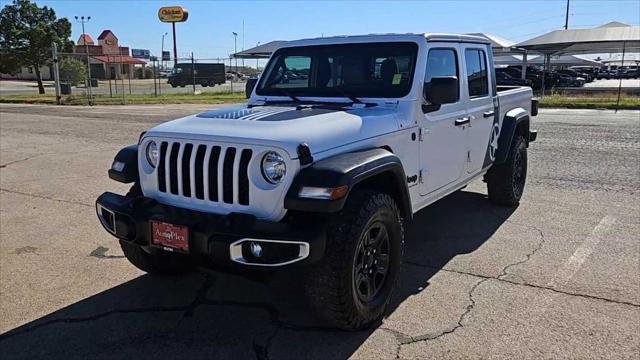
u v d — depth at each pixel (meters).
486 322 3.60
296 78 4.80
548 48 36.19
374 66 4.44
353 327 3.43
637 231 5.45
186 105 25.06
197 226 3.18
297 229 3.04
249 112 3.94
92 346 3.38
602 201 6.63
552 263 4.62
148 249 3.76
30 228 5.75
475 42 5.30
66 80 39.56
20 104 26.25
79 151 10.73
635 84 49.81
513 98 6.37
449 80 4.02
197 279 4.39
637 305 3.82
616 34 34.88
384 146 3.84
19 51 36.12
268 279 3.33
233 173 3.22
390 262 3.68
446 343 3.35
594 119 16.31
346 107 4.21
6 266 4.68
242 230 3.04
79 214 6.27
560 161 9.16
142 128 14.55
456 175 5.04
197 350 3.32
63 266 4.68
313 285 3.25
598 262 4.63
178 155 3.45
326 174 3.06
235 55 35.44
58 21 38.28
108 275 4.49
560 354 3.20
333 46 4.66
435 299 3.96
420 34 4.43
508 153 6.03
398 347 3.31
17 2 36.53
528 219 5.93
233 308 3.88
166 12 49.53
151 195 3.68
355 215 3.27
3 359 3.23
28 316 3.77
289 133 3.25
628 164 8.87
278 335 3.49
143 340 3.45
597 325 3.54
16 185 7.77
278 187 3.12
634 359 3.13
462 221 5.88
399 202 3.83
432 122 4.45
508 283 4.23
